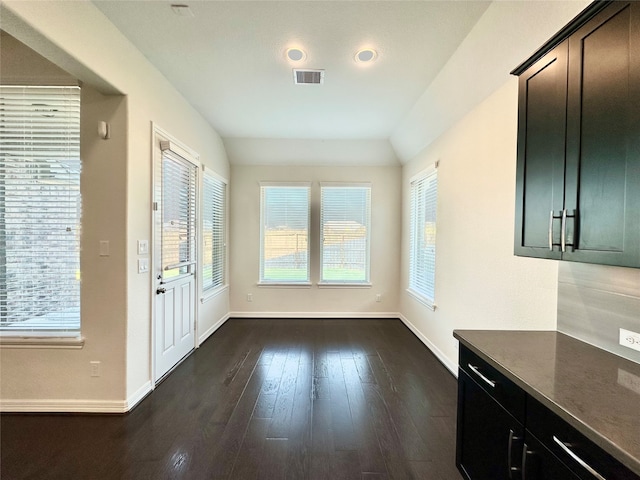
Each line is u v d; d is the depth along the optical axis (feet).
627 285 4.08
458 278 9.09
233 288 15.58
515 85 6.47
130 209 7.16
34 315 7.17
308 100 10.25
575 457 2.82
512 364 3.91
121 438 6.22
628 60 3.17
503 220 6.90
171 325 9.43
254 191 15.49
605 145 3.44
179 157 9.86
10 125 7.11
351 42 7.11
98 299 7.04
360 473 5.37
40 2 4.88
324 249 15.72
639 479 2.27
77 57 5.61
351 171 15.62
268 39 7.02
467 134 8.57
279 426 6.66
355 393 8.14
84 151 6.96
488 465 4.35
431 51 7.42
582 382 3.43
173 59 7.87
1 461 5.58
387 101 10.24
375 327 14.19
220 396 7.91
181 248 10.12
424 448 6.02
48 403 7.07
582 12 3.61
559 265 5.27
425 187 12.36
